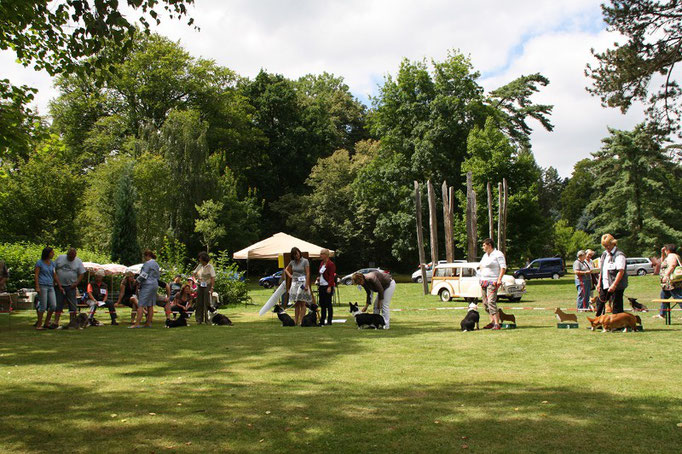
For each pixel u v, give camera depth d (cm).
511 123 5081
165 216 4103
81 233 3691
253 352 902
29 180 3609
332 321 1445
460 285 2473
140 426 483
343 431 462
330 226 5834
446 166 4691
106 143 4428
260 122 6103
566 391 584
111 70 1078
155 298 1394
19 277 2312
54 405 559
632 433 443
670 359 761
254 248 2297
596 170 5712
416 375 688
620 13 2114
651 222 5053
